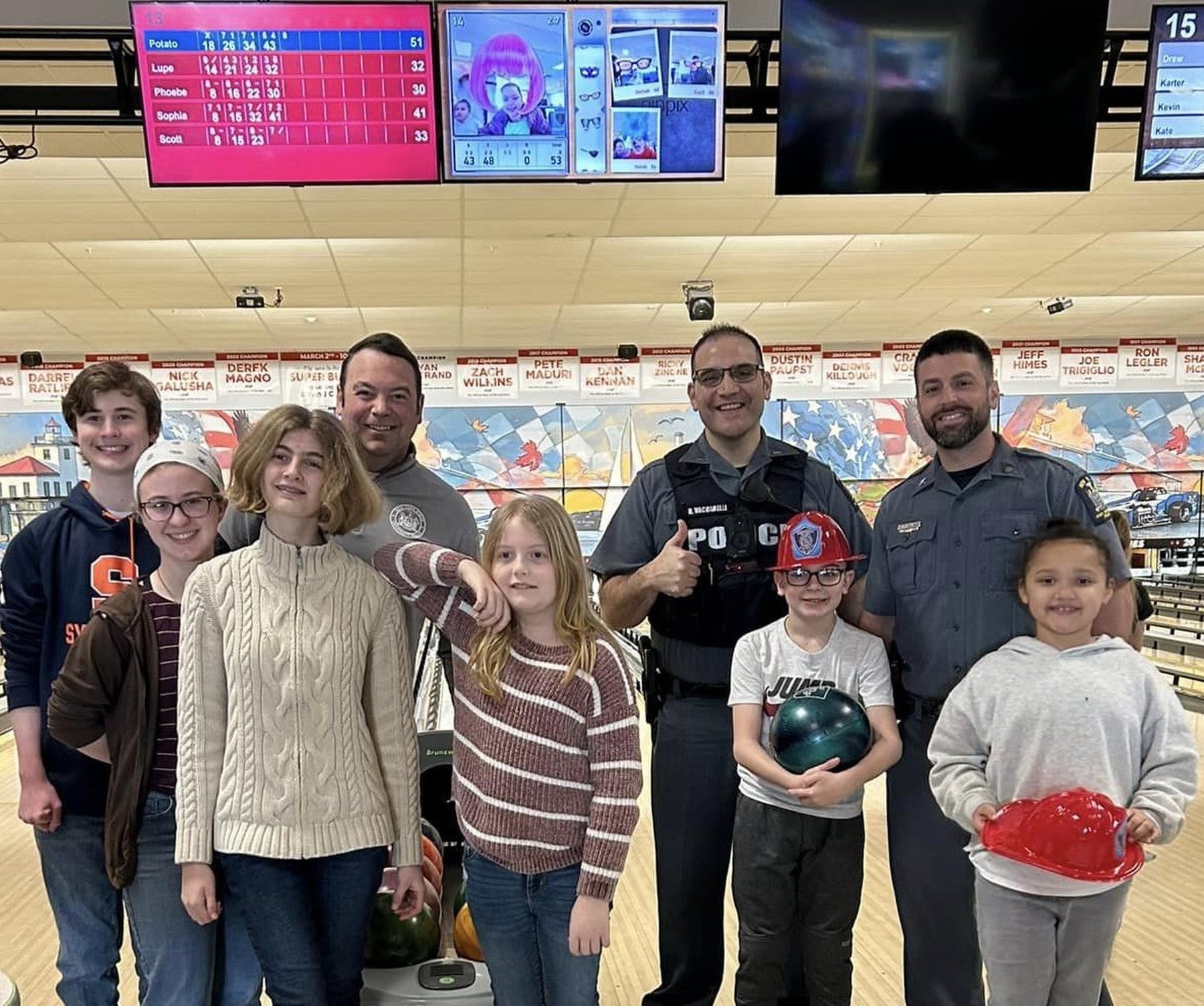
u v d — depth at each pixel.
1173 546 9.12
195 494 1.53
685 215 4.97
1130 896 2.83
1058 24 2.54
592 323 7.82
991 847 1.46
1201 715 5.00
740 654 1.82
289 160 2.55
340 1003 1.50
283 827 1.40
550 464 9.13
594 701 1.46
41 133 3.56
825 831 1.70
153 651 1.50
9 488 8.48
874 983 2.35
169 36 2.46
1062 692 1.52
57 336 7.55
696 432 9.20
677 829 1.93
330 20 2.47
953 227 5.33
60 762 1.66
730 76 3.23
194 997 1.52
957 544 1.82
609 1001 2.30
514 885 1.48
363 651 1.49
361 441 2.00
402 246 5.43
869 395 8.20
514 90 2.54
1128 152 4.08
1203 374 8.30
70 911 1.67
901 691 1.88
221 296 6.39
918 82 2.56
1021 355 8.19
